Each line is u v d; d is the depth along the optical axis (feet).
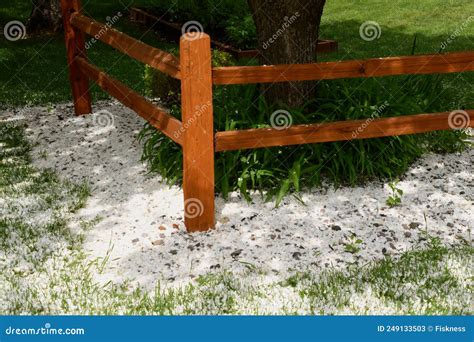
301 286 13.21
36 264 14.12
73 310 12.51
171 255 14.47
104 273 13.84
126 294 13.10
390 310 12.40
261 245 14.76
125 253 14.60
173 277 13.69
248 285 13.26
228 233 15.25
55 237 15.24
